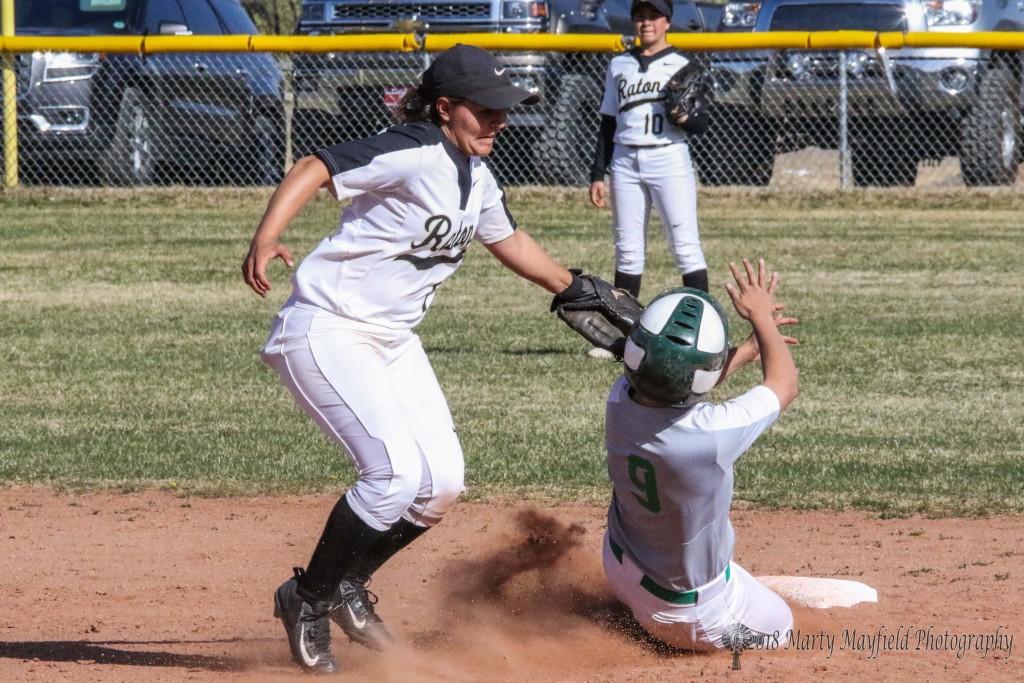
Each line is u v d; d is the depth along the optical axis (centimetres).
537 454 2098
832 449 2130
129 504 1895
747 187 4900
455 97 1151
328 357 1172
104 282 3681
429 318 3247
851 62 4419
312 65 4428
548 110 4547
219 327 3141
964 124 4625
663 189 2714
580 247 4066
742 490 1930
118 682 1195
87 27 4697
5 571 1598
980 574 1560
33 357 2836
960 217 4591
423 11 4434
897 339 2964
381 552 1253
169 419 2348
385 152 1129
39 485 1986
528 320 3225
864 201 4772
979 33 4228
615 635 1367
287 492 1950
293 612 1202
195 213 4656
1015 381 2584
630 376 1161
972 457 2084
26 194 4812
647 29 2694
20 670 1228
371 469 1178
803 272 3775
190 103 4684
